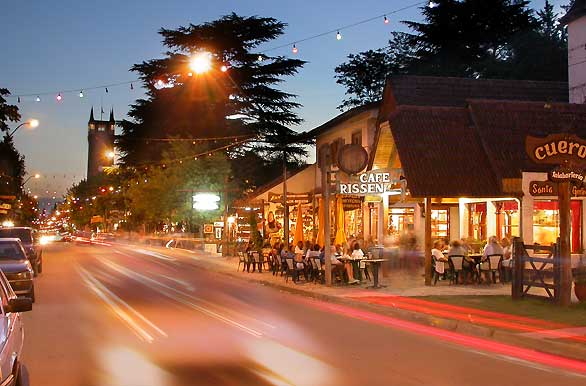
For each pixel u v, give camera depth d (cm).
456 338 1365
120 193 8062
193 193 5050
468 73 5166
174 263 4094
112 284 2597
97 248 6556
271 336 1359
